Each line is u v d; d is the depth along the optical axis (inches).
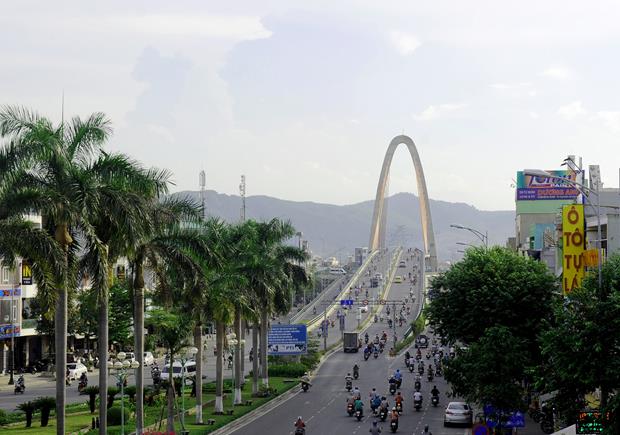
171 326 2898.6
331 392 4269.2
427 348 6584.6
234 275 3053.6
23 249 1785.2
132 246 2049.7
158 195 2158.0
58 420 1926.7
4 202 1849.2
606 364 1855.3
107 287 2000.5
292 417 3388.3
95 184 2023.9
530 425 3041.3
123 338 4729.3
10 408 3457.2
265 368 4286.4
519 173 6274.6
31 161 1879.9
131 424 2960.1
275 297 4087.1
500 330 2559.1
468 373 2571.4
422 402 3843.5
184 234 2432.3
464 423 3117.6
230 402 3718.0
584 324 1881.2
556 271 4060.0
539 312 2834.6
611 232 3206.2
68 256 1950.1
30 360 5226.4
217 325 3321.9
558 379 1956.2
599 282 1946.4
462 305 2942.9
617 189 4212.6
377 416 3380.9
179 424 3029.0
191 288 2527.1
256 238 3767.2
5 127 1870.1
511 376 2571.4
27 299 4921.3
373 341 6968.5
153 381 4077.3
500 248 3189.0
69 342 5551.2
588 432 1841.8
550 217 6127.0
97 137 2026.3
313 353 5841.5
